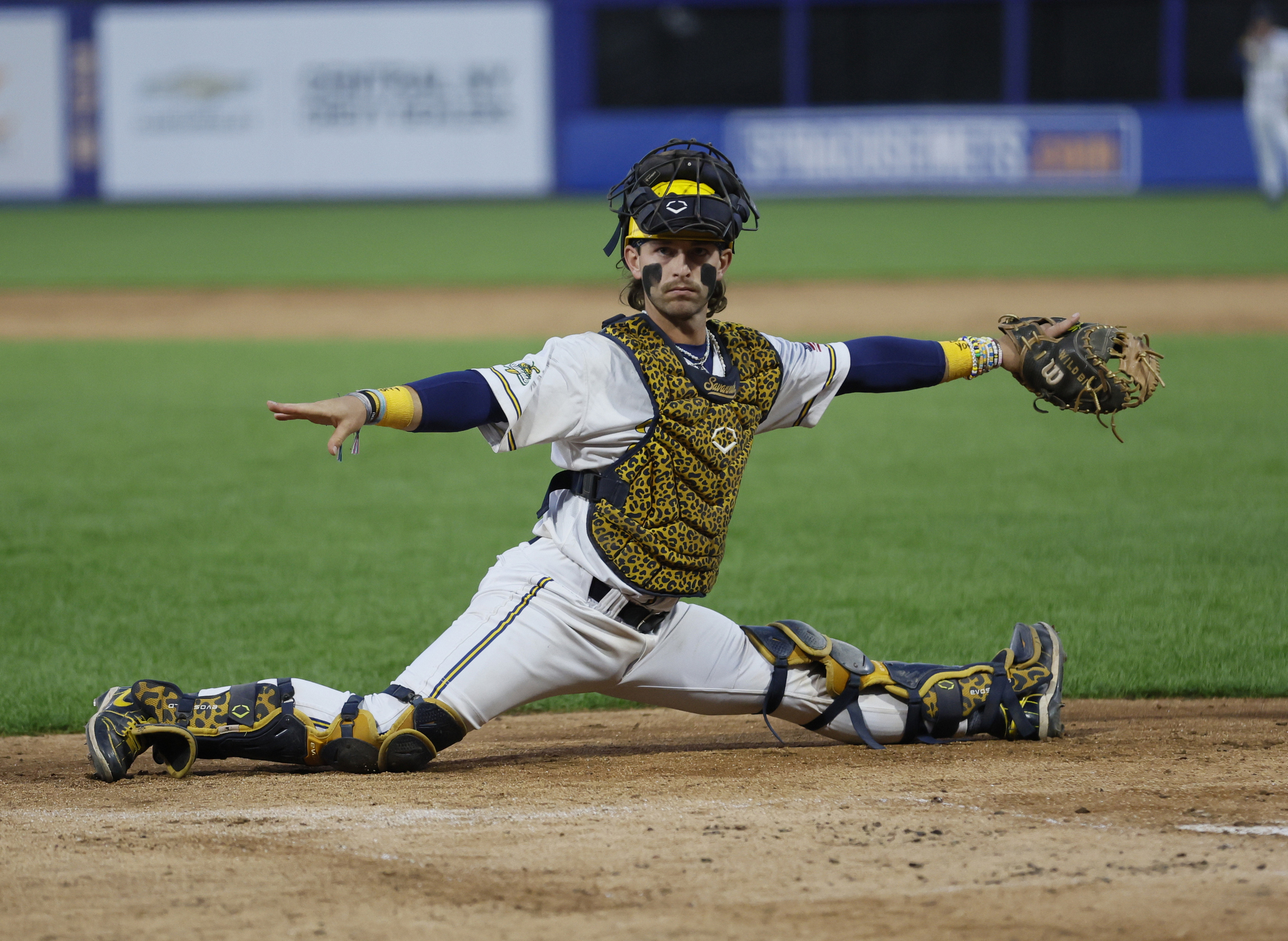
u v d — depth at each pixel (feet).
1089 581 71.97
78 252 269.23
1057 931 28.09
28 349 172.24
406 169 366.02
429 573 76.23
